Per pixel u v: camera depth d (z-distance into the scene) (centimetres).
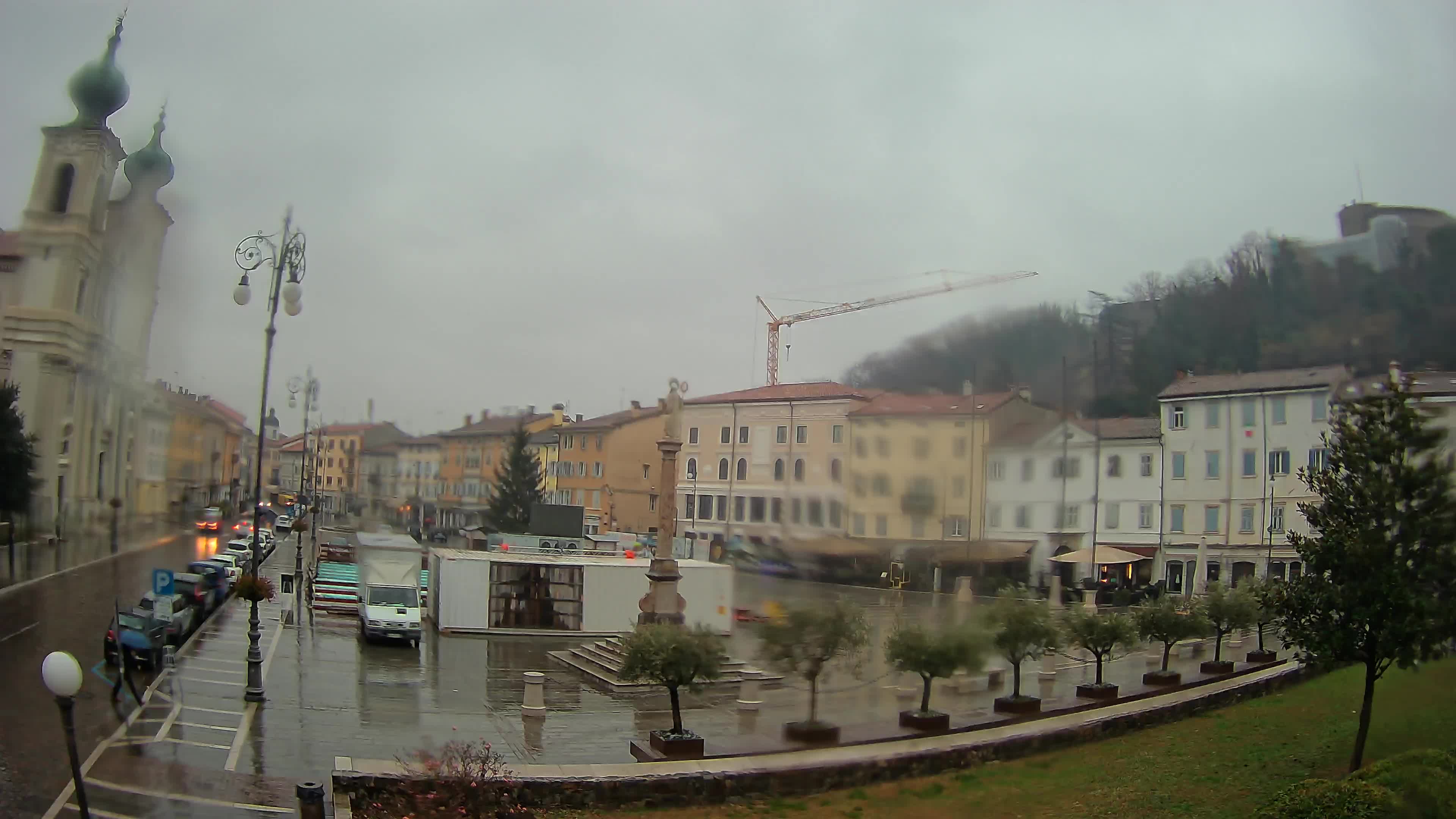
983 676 2847
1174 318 4391
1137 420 5269
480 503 7775
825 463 5531
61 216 5372
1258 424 4822
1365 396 1842
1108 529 5397
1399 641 1595
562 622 3866
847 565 4978
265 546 5875
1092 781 1822
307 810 1306
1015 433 4644
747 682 2531
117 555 5084
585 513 7669
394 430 9156
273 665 2811
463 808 1481
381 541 3847
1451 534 1617
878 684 2848
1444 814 1209
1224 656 3516
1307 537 1883
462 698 2553
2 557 4388
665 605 3045
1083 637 2616
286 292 2606
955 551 4612
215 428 8594
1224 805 1602
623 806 1662
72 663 1110
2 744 1748
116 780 1603
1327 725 2108
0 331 5250
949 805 1714
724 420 6384
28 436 4706
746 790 1742
